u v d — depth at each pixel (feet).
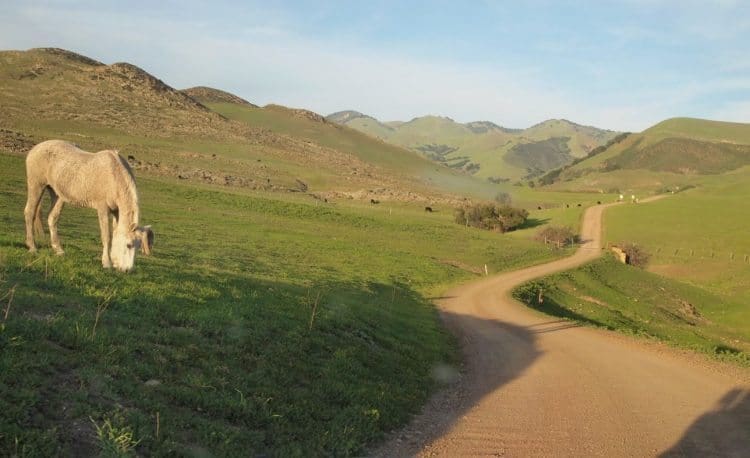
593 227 359.05
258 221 195.42
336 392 36.91
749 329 173.88
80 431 21.75
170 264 66.59
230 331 39.78
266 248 140.26
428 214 358.64
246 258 114.32
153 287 44.42
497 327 97.25
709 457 35.24
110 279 43.06
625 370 63.87
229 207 221.05
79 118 463.01
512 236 306.55
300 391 34.94
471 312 114.62
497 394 49.06
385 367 48.14
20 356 24.82
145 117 535.60
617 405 47.03
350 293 96.94
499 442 35.73
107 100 545.85
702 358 75.46
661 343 89.61
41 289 36.19
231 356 35.78
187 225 154.92
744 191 507.71
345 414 34.04
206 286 51.39
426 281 149.69
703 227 348.59
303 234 183.93
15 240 54.03
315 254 148.36
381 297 104.58
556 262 224.33
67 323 30.14
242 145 553.64
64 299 34.83
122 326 33.53
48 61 595.88
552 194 654.53
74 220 123.03
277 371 36.35
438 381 51.55
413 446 33.19
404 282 139.03
